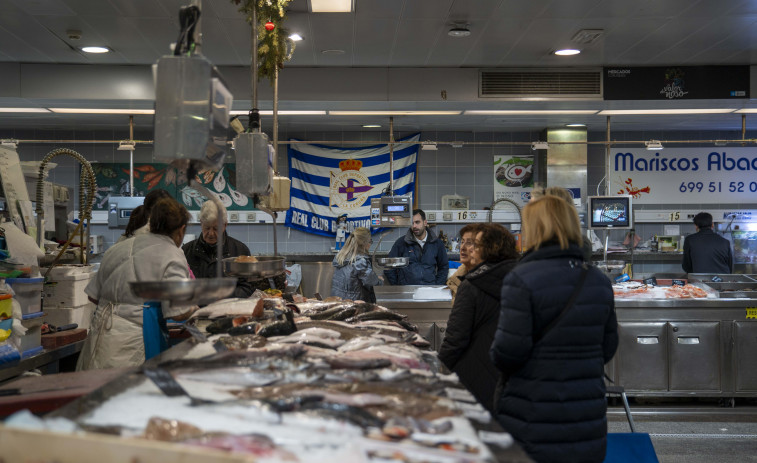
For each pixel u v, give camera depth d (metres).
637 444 3.09
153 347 3.24
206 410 1.49
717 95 7.44
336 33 6.21
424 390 1.79
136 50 6.74
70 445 1.08
